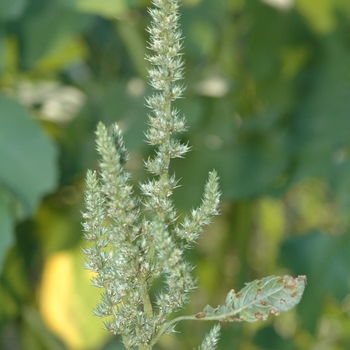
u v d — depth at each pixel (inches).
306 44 74.9
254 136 72.4
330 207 86.3
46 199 74.9
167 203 29.4
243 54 77.0
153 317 29.5
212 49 76.9
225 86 73.0
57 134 72.8
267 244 86.2
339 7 73.5
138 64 71.9
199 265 82.9
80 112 70.9
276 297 29.7
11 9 56.3
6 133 57.3
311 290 68.4
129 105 68.1
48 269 75.5
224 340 76.2
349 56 73.7
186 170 71.2
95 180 29.3
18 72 72.2
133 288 29.5
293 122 72.1
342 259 68.2
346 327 81.2
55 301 74.8
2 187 54.1
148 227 29.5
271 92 75.2
